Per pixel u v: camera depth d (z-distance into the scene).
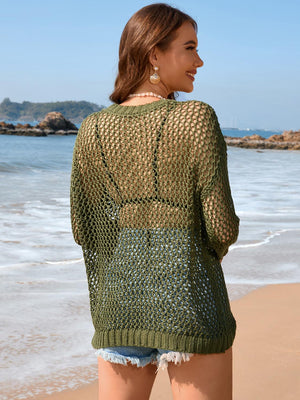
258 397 2.65
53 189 11.59
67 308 3.94
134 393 1.56
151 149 1.44
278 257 5.77
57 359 3.06
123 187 1.50
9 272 4.85
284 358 3.10
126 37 1.58
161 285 1.42
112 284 1.50
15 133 66.56
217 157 1.40
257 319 3.78
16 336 3.36
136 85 1.57
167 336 1.40
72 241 6.29
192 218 1.42
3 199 9.53
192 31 1.58
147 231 1.47
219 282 1.49
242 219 8.23
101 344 1.51
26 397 2.59
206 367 1.44
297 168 24.44
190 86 1.62
